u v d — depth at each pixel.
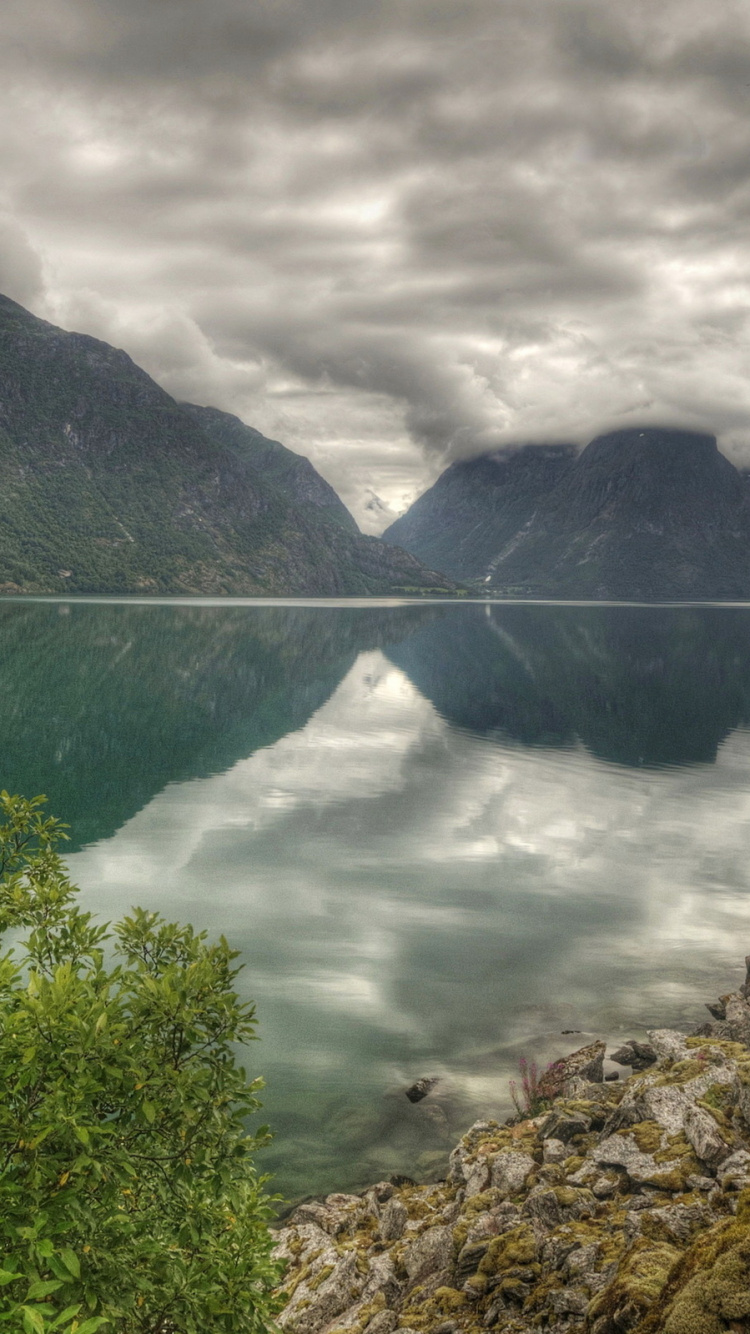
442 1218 10.69
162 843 28.38
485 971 19.41
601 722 57.41
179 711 55.56
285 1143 13.20
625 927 22.28
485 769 42.03
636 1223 8.45
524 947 20.83
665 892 25.03
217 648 102.69
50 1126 4.30
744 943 21.38
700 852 29.11
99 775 37.69
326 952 20.23
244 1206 5.84
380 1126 13.61
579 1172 10.38
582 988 18.62
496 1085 14.79
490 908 23.44
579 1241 8.64
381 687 73.00
